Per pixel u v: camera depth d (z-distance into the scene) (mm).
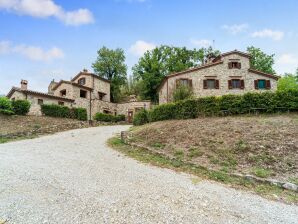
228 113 18453
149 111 23094
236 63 29297
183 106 19547
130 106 39219
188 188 7574
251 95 18500
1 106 23016
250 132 13305
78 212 5410
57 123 24984
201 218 5387
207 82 28812
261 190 7816
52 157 11430
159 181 8148
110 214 5363
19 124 21688
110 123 33125
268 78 29125
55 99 31875
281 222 5484
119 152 13195
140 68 47000
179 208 5910
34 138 18328
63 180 7777
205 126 15602
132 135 16859
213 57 34438
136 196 6590
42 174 8391
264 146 11336
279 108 18000
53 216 5164
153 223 5004
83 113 30359
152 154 12367
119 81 50125
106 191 6887
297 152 10484
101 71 49406
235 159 10523
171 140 14141
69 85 35125
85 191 6816
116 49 50625
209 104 18797
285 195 7484
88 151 13258
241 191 7652
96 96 39312
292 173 8992
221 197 6945
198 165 10094
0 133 18297
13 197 6164
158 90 37281
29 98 28906
